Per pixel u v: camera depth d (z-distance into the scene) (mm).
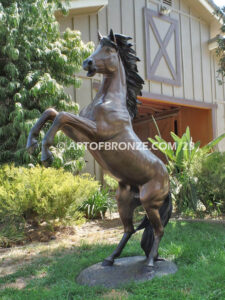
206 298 2281
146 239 3025
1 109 5746
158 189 2777
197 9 11359
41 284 2777
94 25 8555
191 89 10883
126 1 9336
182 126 11945
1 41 5883
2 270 3283
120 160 2588
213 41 11250
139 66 9445
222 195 5727
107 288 2518
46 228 4953
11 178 5289
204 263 3025
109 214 6559
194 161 6012
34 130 2342
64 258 3488
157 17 10039
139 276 2676
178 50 10547
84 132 2414
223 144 11547
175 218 5766
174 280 2611
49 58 6176
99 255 3469
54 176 5051
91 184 5367
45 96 5867
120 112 2598
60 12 7664
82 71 8102
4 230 4461
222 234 4309
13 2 5961
